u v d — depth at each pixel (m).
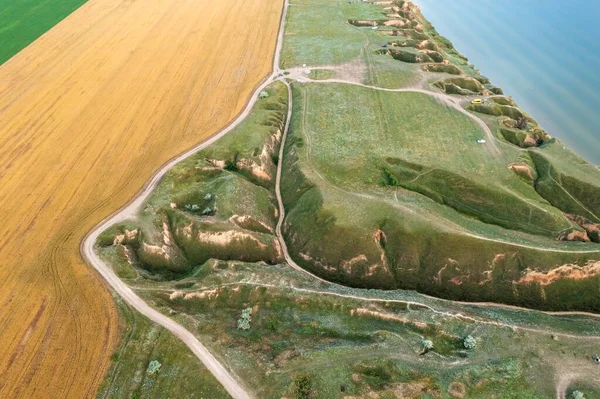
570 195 72.12
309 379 44.12
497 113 89.88
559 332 51.09
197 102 92.06
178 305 54.81
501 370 45.94
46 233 62.47
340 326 52.34
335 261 63.25
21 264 57.84
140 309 52.19
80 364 46.28
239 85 98.31
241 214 66.31
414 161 75.62
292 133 84.50
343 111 89.44
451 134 83.19
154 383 44.53
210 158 77.00
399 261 62.72
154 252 61.12
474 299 60.22
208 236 63.28
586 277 60.25
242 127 84.19
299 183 73.31
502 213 68.94
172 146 79.81
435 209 67.88
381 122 86.31
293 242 66.94
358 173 73.31
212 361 46.50
